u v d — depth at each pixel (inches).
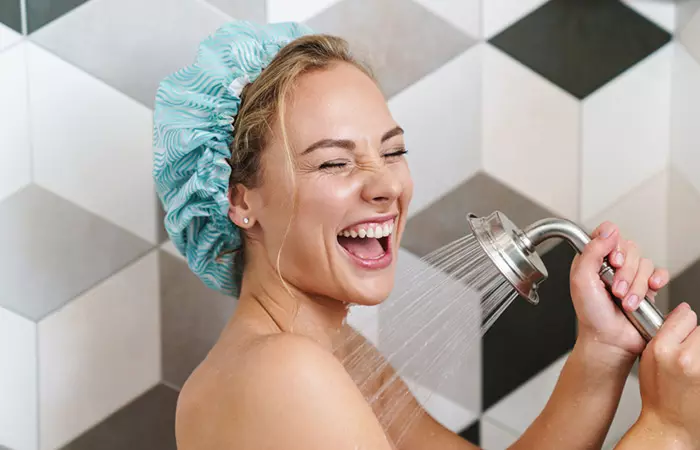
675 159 52.2
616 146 52.6
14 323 46.9
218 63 36.0
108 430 48.2
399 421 42.9
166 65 47.8
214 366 32.9
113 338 48.1
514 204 51.8
